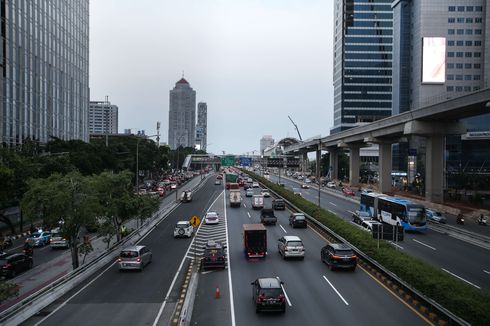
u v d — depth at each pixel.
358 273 29.42
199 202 81.50
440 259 34.34
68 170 53.81
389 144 95.56
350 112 186.62
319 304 22.73
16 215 62.81
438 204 69.25
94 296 25.06
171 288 26.69
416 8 143.25
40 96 80.88
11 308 20.56
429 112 66.88
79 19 104.06
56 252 41.50
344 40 186.75
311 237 44.19
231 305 22.89
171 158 190.75
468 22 138.88
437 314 20.66
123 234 43.88
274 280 22.20
